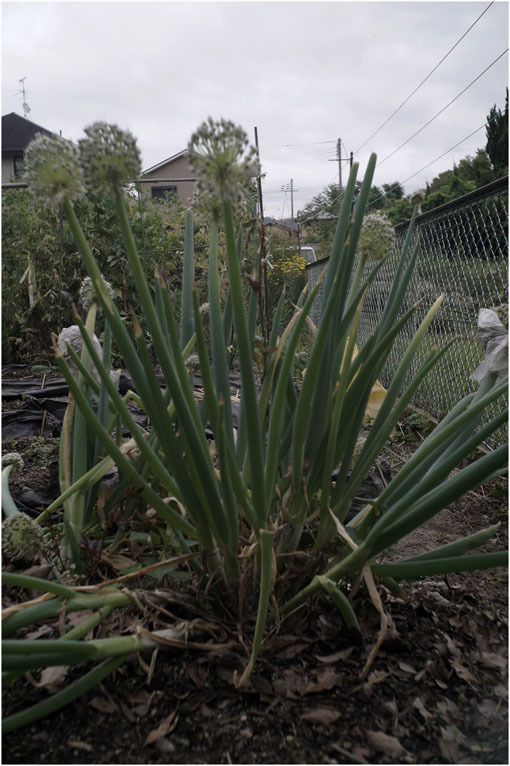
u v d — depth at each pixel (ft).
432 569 4.05
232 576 4.31
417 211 4.81
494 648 4.74
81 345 5.08
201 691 3.99
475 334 11.54
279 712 3.85
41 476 8.10
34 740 3.60
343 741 3.66
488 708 4.00
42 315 19.94
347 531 4.75
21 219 21.09
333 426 4.08
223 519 3.93
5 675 3.54
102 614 3.94
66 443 5.17
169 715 3.79
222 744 3.60
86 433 5.07
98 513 4.76
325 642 4.50
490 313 5.09
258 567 4.35
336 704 3.94
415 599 5.34
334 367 4.68
